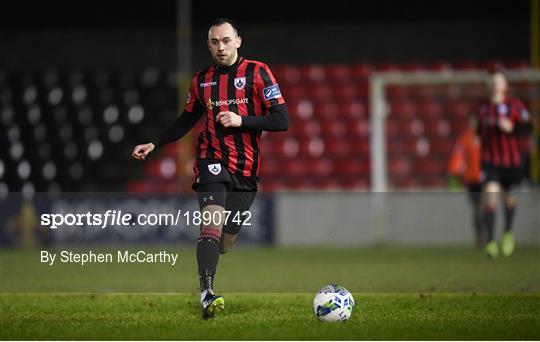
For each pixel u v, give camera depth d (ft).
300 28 208.74
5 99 208.85
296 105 204.95
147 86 210.18
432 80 167.32
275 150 198.29
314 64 209.05
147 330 62.18
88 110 208.03
